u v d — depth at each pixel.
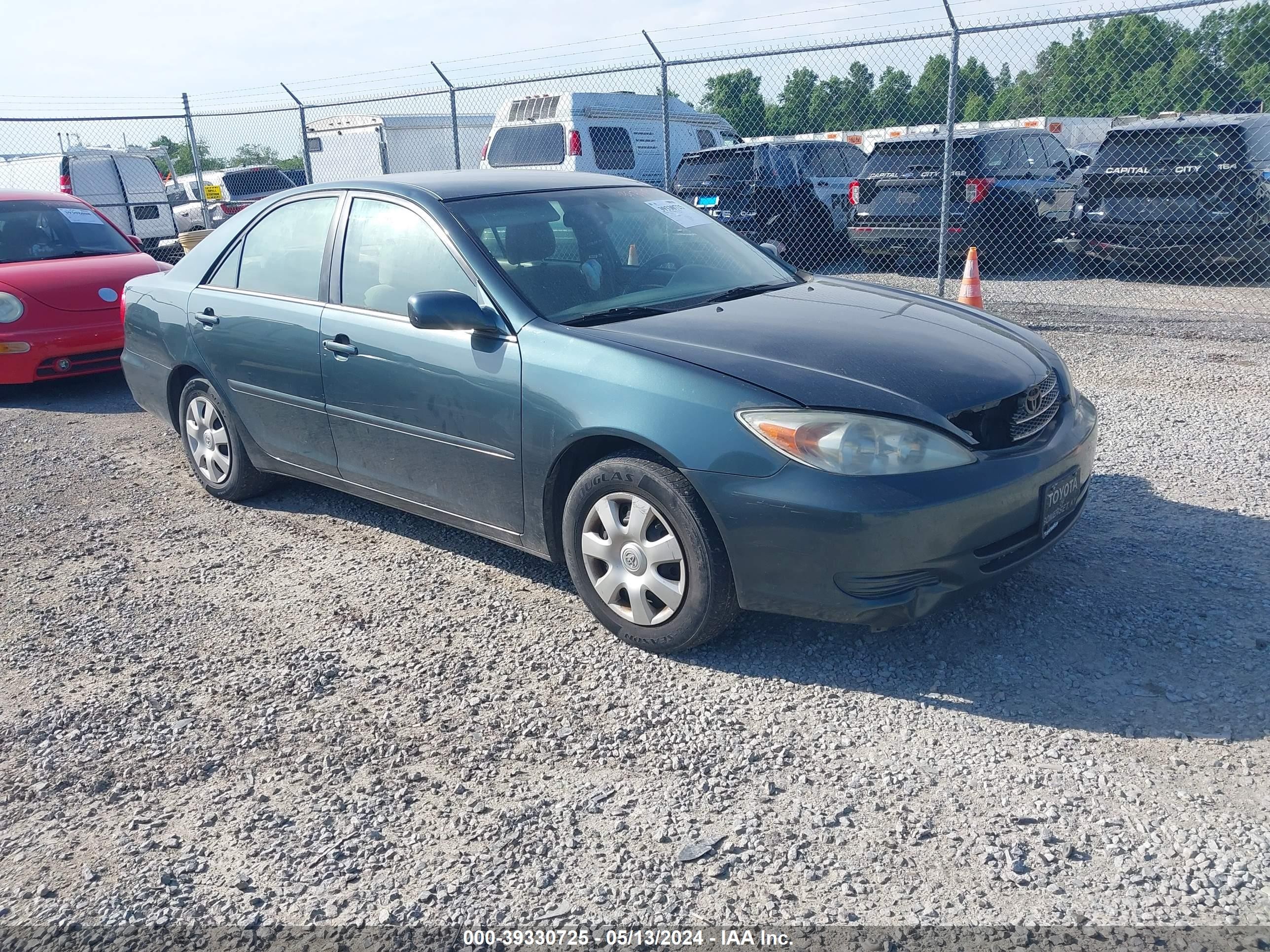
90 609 4.13
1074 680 3.21
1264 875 2.33
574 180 4.64
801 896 2.35
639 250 4.30
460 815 2.72
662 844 2.56
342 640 3.76
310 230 4.62
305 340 4.45
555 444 3.52
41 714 3.34
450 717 3.20
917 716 3.06
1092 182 11.18
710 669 3.40
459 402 3.82
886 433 3.03
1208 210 10.34
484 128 18.30
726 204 13.55
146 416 7.40
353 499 5.34
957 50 8.41
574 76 10.15
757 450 3.09
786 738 2.99
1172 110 9.12
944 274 8.88
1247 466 5.11
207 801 2.84
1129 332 8.71
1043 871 2.39
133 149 18.30
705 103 10.96
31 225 8.77
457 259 3.93
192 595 4.22
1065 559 4.07
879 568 3.01
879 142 12.15
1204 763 2.76
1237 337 8.31
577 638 3.67
